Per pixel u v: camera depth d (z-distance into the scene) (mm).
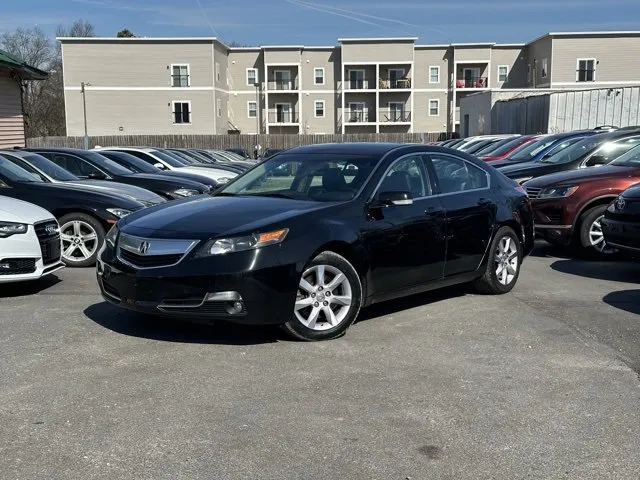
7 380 4367
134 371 4555
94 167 11469
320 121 57906
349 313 5344
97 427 3689
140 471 3225
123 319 5855
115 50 51562
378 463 3332
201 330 5512
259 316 4891
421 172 6258
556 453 3443
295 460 3352
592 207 8938
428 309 6340
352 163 6051
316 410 3951
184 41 51594
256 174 6535
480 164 7047
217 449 3455
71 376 4449
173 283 4855
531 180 9641
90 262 8500
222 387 4281
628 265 8727
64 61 51406
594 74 50781
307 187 5957
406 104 57469
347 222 5383
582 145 11289
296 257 4988
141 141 47062
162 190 11328
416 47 56719
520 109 29906
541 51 53000
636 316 6078
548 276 7996
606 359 4883
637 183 8102
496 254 6863
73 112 51938
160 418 3814
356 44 56188
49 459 3326
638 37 50219
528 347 5160
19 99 21938
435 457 3398
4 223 6535
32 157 9891
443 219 6160
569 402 4090
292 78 57312
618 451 3465
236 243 4859
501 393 4227
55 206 8422
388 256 5656
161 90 52094
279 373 4547
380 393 4215
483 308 6379
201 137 47625
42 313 6078
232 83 57188
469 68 56938
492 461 3359
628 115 25594
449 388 4305
